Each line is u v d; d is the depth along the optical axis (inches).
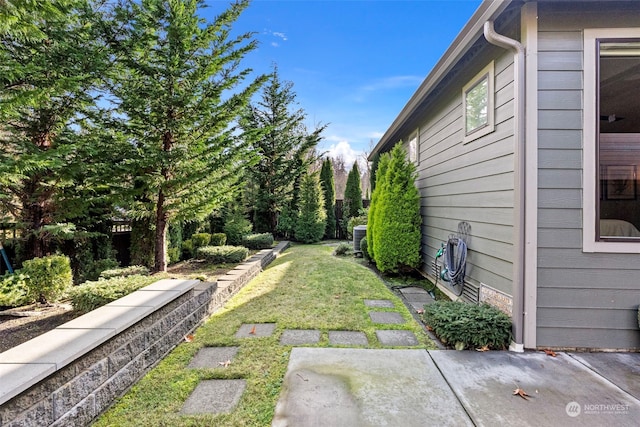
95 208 204.4
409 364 108.3
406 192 245.0
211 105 203.9
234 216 381.4
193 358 114.1
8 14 129.6
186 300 132.8
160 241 208.7
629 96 158.4
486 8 118.8
